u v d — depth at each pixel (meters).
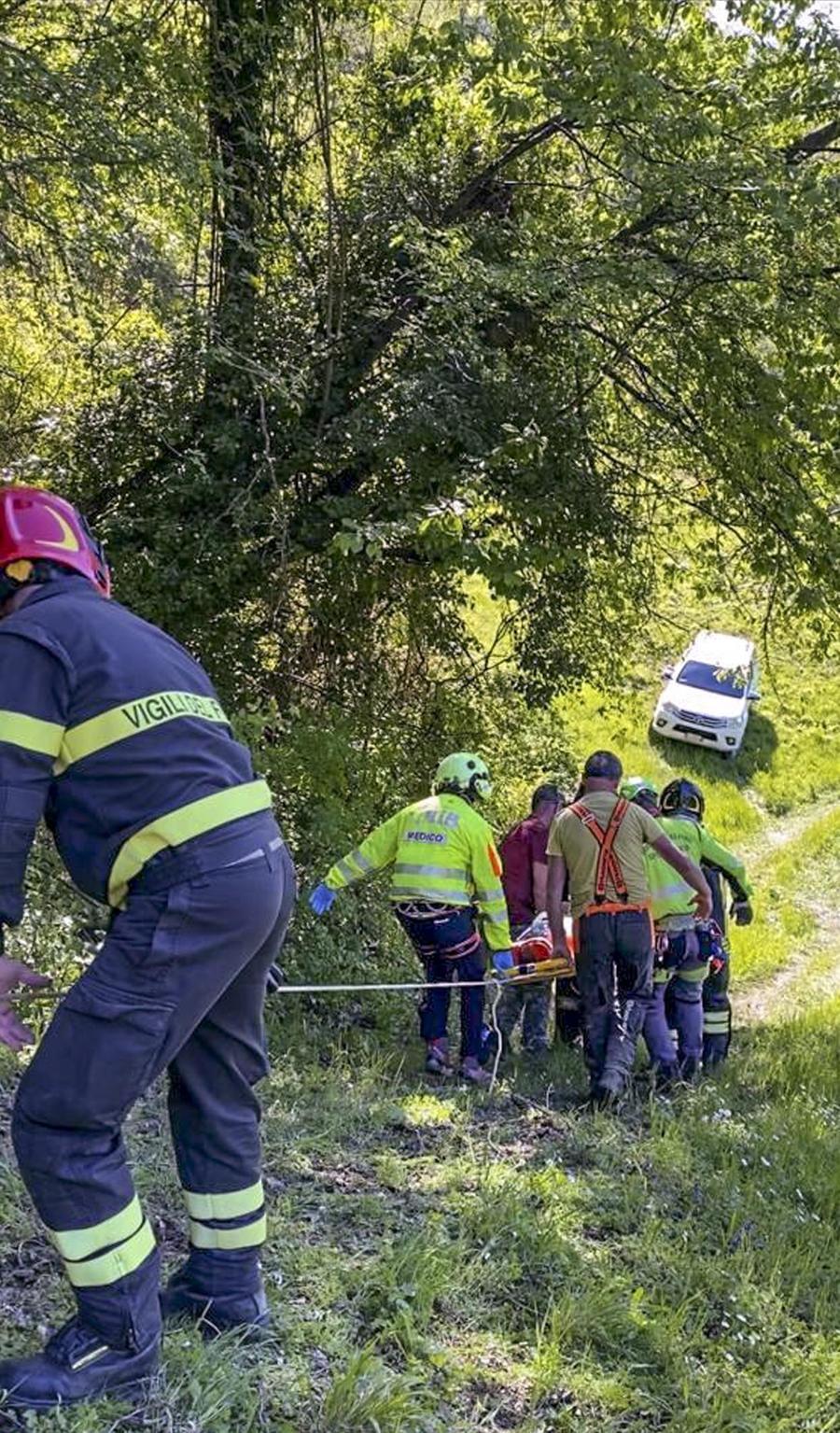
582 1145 5.61
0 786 2.57
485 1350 3.57
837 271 10.45
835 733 24.06
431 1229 4.15
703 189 10.05
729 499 11.47
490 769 13.05
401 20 11.50
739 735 22.48
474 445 10.30
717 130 9.84
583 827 6.82
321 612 11.54
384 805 11.47
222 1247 3.17
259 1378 3.07
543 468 10.77
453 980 7.39
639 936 6.76
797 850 19.83
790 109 10.29
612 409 11.91
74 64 8.94
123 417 11.01
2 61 8.38
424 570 11.66
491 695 13.46
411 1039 8.90
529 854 8.68
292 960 9.55
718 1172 5.61
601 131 10.46
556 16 10.43
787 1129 6.49
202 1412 2.86
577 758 17.30
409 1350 3.43
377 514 10.42
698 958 7.98
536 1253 4.21
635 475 11.84
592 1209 4.83
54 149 8.91
